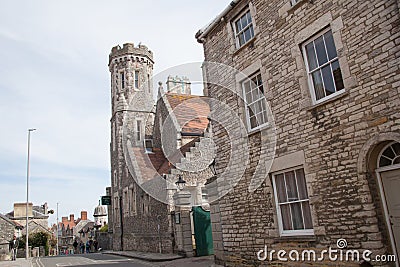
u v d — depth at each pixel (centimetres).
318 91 750
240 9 982
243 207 916
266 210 843
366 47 640
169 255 1418
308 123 746
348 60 668
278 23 845
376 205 620
